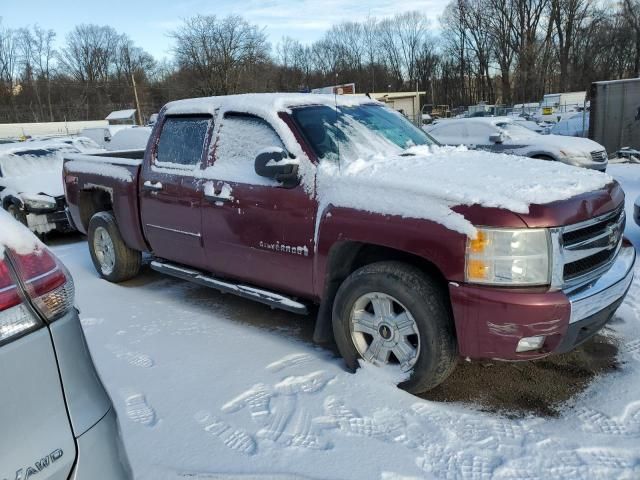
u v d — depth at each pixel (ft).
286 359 12.69
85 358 5.79
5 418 4.95
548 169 11.95
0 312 5.11
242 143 14.01
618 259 11.62
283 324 14.89
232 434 9.84
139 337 14.29
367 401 10.69
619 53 208.64
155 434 9.91
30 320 5.31
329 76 237.45
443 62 263.29
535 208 9.53
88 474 5.41
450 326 10.36
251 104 14.05
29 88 250.78
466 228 9.61
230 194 13.60
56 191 28.71
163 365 12.59
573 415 10.12
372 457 9.06
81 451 5.40
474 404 10.62
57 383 5.37
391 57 266.36
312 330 14.42
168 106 16.62
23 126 158.71
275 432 9.84
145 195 16.49
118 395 11.28
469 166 12.10
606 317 10.62
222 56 191.31
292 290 12.95
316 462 8.98
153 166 16.42
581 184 10.89
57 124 164.25
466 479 8.50
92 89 261.65
